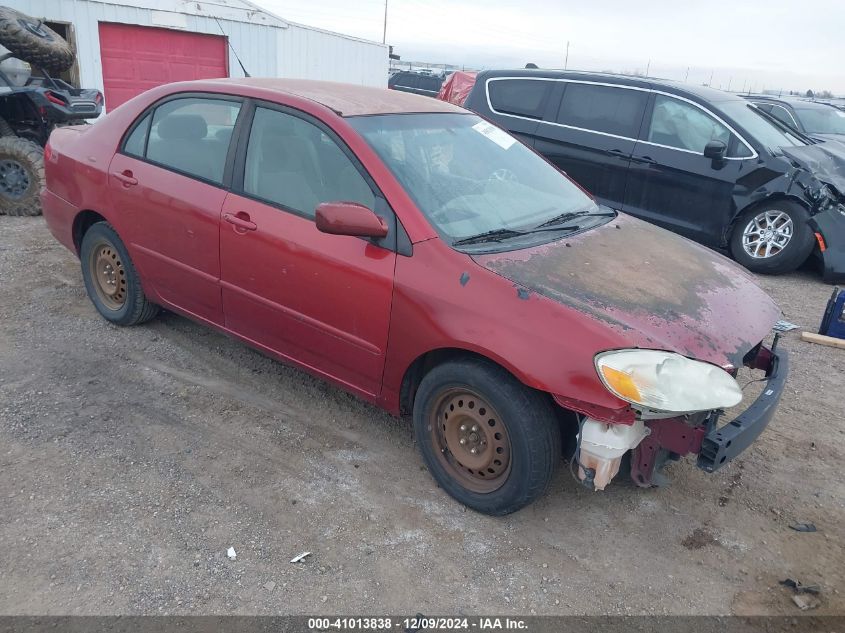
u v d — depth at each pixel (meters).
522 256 3.03
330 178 3.28
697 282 3.22
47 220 4.86
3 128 8.26
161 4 13.70
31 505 2.90
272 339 3.62
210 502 3.02
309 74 17.05
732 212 7.15
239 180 3.59
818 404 4.36
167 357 4.33
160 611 2.43
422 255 2.95
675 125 7.32
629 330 2.65
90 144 4.41
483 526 3.00
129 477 3.14
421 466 3.40
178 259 3.91
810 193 6.84
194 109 3.90
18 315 4.77
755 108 7.82
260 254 3.44
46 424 3.49
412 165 3.30
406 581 2.66
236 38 14.98
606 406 2.54
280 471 3.28
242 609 2.47
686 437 2.71
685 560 2.89
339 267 3.14
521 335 2.68
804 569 2.88
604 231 3.60
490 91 8.45
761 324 3.15
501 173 3.73
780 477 3.52
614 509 3.18
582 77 7.84
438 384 2.98
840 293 5.41
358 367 3.25
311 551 2.77
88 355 4.26
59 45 8.82
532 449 2.75
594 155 7.68
